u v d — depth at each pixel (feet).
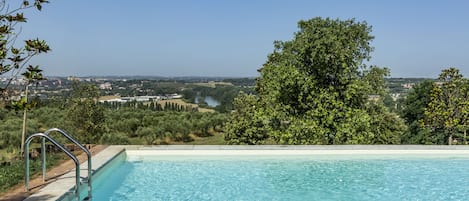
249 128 48.98
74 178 17.25
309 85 35.35
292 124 35.22
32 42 17.06
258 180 22.56
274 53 41.50
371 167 25.73
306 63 36.60
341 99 37.01
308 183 22.03
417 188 21.27
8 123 48.42
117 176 23.04
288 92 36.40
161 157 27.17
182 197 19.24
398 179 22.99
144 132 63.98
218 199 18.95
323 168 25.39
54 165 20.27
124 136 53.98
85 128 39.75
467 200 19.25
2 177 16.61
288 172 24.35
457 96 52.24
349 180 22.72
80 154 23.89
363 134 35.06
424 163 26.91
